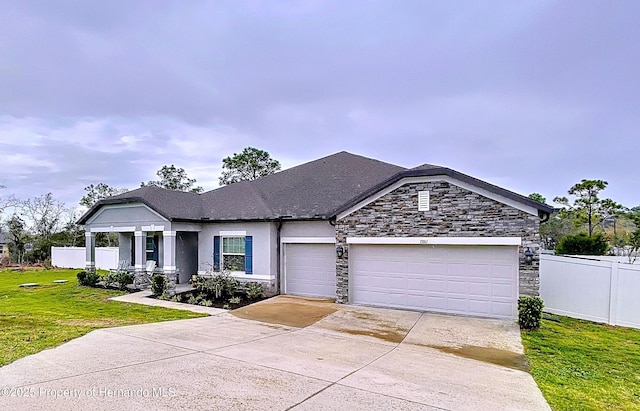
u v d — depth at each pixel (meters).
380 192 14.80
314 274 17.56
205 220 19.17
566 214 34.59
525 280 12.45
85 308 14.88
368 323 12.34
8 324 11.38
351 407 5.86
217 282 17.56
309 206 17.94
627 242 29.67
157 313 13.80
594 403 6.60
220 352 8.70
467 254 13.58
